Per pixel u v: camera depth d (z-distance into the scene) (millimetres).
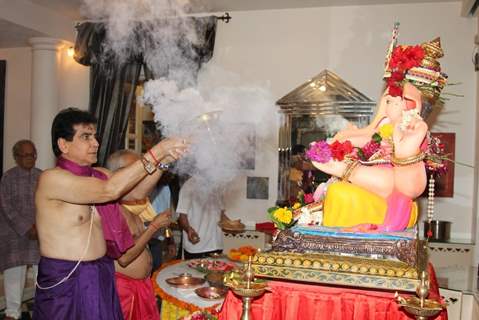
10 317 4270
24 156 4180
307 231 1696
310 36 4965
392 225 1688
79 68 5625
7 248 4199
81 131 2092
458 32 4625
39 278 2088
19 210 4133
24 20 4812
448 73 4645
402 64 1708
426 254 1817
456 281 3189
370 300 1588
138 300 2596
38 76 5336
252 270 1590
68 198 1993
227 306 1721
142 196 2414
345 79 4863
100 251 2170
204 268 3090
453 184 4645
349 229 1694
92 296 2064
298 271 1578
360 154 1764
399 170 1676
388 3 4750
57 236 2057
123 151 2785
